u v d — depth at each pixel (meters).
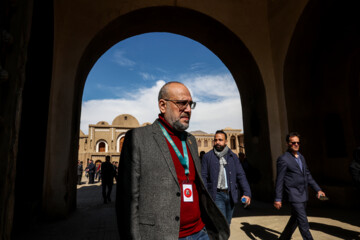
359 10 6.27
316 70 7.31
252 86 7.80
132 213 1.17
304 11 6.21
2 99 1.25
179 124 1.45
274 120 6.93
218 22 7.11
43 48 5.80
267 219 4.90
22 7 1.41
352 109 6.62
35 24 5.24
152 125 1.49
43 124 5.75
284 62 6.87
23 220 4.20
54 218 5.07
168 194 1.26
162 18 7.21
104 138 34.12
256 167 7.52
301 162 3.04
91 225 4.68
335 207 5.93
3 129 1.23
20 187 4.23
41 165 5.54
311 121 7.11
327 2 6.07
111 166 7.75
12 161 1.27
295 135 3.05
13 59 1.32
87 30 6.14
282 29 6.97
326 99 7.19
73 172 6.01
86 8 6.26
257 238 3.71
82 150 34.19
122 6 6.50
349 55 6.62
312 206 6.14
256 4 7.61
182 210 1.31
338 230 4.02
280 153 6.79
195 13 7.00
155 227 1.19
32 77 5.11
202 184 1.42
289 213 5.41
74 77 5.79
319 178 6.93
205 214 1.49
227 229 1.39
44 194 5.12
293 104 6.91
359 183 3.06
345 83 6.79
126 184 1.23
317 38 6.84
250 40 7.29
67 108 5.61
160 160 1.32
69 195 5.59
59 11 5.76
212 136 37.94
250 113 7.99
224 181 3.17
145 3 6.62
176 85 1.52
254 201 7.17
